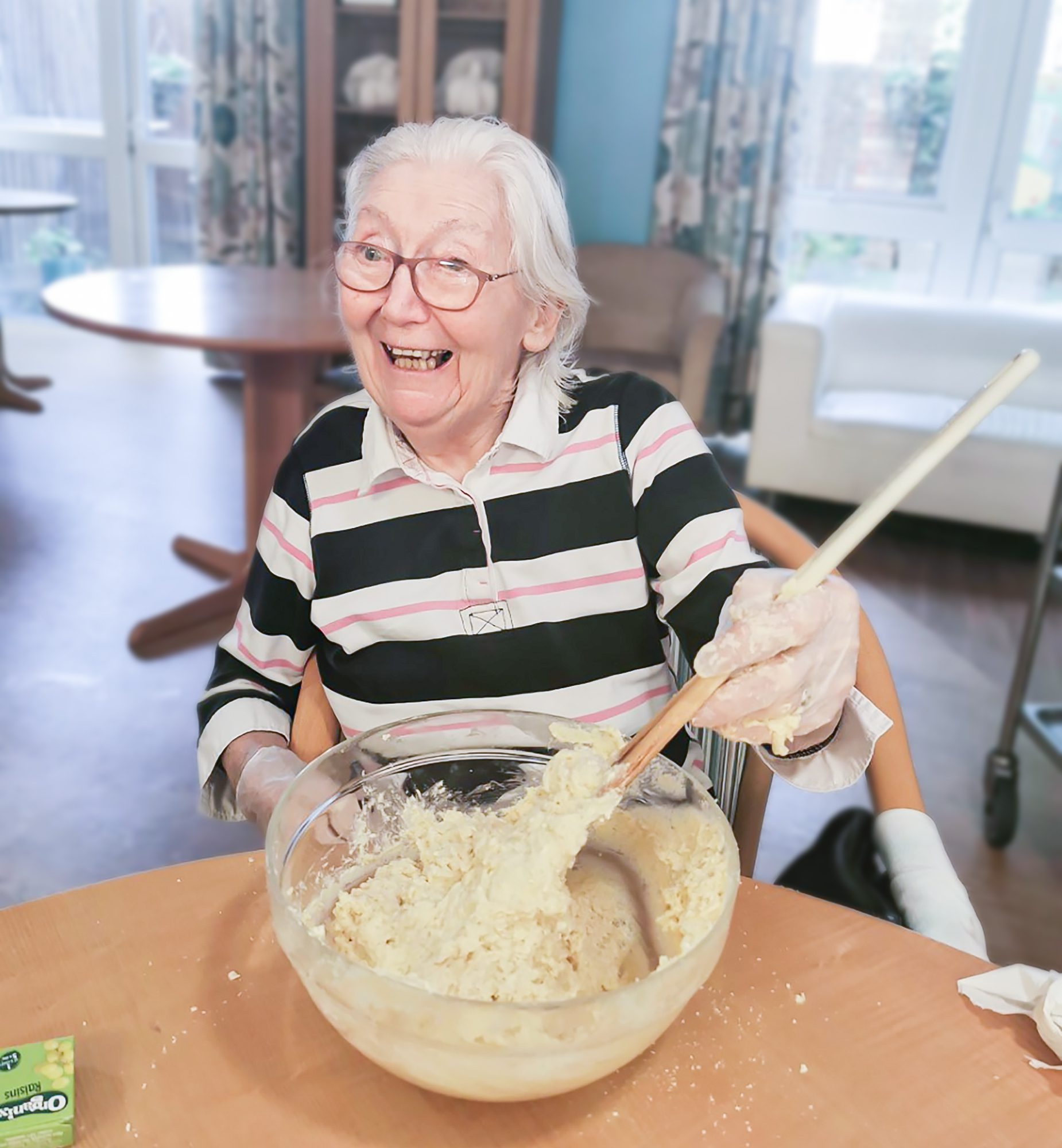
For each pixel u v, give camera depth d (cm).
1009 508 366
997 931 204
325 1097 71
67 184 572
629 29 442
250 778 102
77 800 228
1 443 427
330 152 449
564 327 113
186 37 537
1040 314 402
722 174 441
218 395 508
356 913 80
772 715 79
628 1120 70
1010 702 224
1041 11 411
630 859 83
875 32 431
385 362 104
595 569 112
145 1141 67
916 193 450
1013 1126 70
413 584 113
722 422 473
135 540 348
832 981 81
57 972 79
